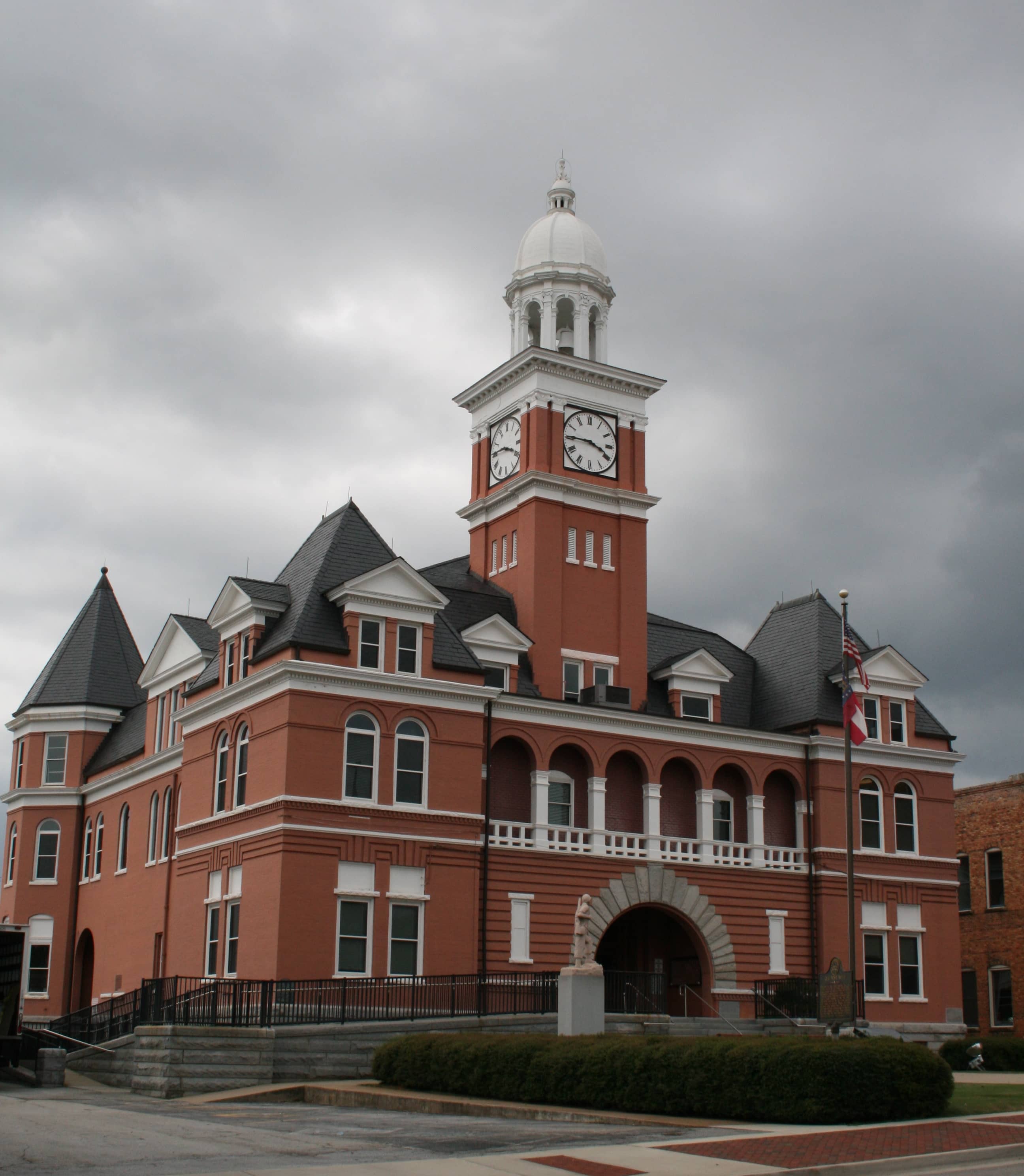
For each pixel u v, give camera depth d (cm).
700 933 5272
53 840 6731
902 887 5741
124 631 7256
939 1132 2308
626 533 5844
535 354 5744
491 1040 3161
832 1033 4209
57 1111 2802
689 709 5775
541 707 5112
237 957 4628
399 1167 1958
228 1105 3203
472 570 6016
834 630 6066
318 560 4959
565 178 6538
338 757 4609
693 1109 2667
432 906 4681
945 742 6041
